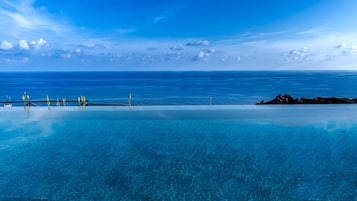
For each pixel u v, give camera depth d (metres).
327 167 2.90
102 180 2.62
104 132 4.28
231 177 2.68
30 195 2.32
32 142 3.82
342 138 3.89
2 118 5.11
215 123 4.71
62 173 2.78
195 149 3.51
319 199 2.25
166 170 2.85
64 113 5.57
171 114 5.41
